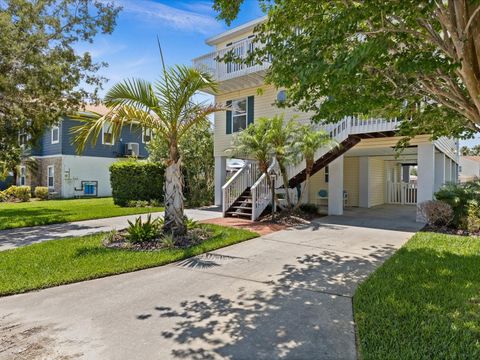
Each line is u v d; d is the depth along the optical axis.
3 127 11.21
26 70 9.84
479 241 7.00
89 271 5.01
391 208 14.73
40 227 9.29
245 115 14.01
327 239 7.56
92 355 2.77
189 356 2.74
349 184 16.36
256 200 10.59
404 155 15.55
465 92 4.62
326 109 4.32
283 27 4.80
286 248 6.68
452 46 3.83
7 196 18.88
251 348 2.87
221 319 3.45
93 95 11.90
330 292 4.22
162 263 5.52
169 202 7.30
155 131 7.39
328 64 3.50
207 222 9.96
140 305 3.84
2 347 2.91
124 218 11.05
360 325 3.20
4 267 5.23
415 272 4.86
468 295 3.93
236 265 5.48
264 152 10.12
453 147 17.25
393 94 4.38
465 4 3.50
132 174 14.88
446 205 8.58
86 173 21.66
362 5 3.47
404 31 3.85
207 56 13.66
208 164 16.36
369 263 5.54
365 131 10.12
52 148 21.27
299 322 3.37
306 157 10.34
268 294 4.16
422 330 3.07
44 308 3.76
